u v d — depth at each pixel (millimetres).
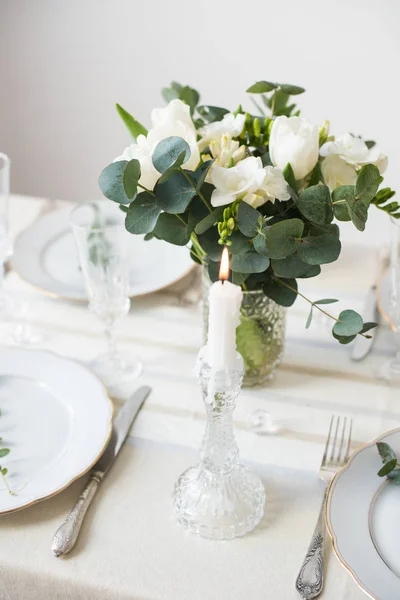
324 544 764
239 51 2139
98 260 970
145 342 1099
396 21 1997
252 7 2068
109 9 2145
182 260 1252
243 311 936
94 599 733
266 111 2178
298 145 808
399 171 2207
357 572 707
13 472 850
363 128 2182
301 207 790
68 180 2447
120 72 2232
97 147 2363
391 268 997
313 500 828
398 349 1056
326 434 926
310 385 1013
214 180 803
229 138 845
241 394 998
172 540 777
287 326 1133
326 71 2119
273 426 938
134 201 811
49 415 944
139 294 1171
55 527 786
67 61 2246
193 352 1078
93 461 840
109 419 908
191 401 981
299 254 787
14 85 2309
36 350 1038
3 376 1005
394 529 760
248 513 788
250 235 801
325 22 2049
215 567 746
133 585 726
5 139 2416
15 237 1316
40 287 1199
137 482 851
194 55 2168
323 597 711
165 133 830
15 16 2199
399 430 884
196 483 810
